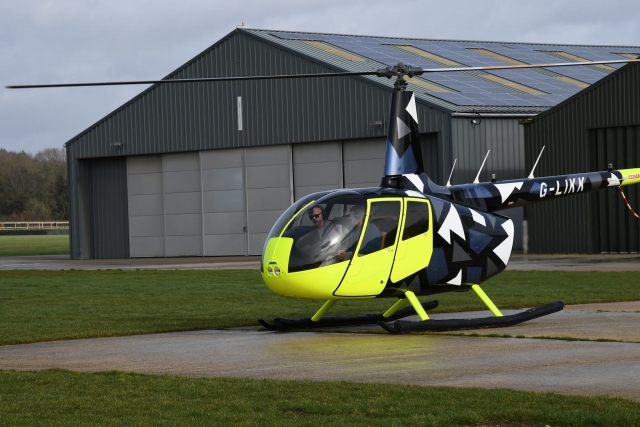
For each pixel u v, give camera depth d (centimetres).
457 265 1752
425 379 1202
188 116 5562
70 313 2222
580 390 1102
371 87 4928
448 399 1047
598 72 6225
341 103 5038
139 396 1116
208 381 1205
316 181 5209
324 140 5112
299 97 5184
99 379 1241
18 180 19662
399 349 1487
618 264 3700
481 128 4738
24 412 1037
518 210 4756
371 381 1200
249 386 1160
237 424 958
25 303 2509
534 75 5850
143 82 1644
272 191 5344
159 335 1788
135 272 3978
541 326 1769
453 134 4616
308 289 1634
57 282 3397
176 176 5678
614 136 4444
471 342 1553
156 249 5762
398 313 1944
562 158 4572
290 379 1227
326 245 1633
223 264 4566
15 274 4034
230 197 5484
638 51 7269
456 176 4622
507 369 1261
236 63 5403
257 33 5391
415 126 1811
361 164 5059
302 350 1511
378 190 1717
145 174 5797
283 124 5244
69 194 5972
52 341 1730
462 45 6412
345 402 1046
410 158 1794
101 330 1862
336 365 1338
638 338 1558
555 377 1191
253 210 5416
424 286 1730
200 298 2592
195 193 5612
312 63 5122
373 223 1664
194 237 5622
